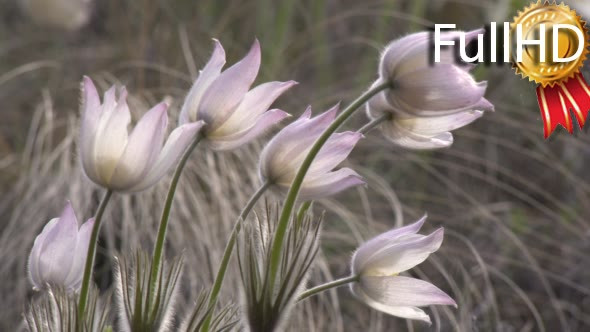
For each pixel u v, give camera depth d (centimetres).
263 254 104
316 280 175
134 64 226
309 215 105
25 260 180
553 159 219
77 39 279
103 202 102
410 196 220
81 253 105
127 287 103
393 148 221
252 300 103
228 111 104
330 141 104
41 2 254
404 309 106
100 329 104
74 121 213
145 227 179
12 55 276
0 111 250
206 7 273
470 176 233
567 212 222
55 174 202
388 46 103
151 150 102
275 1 269
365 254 106
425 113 103
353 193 215
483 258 202
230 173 190
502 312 196
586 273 202
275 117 104
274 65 244
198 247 176
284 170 104
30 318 105
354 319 189
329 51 261
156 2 256
